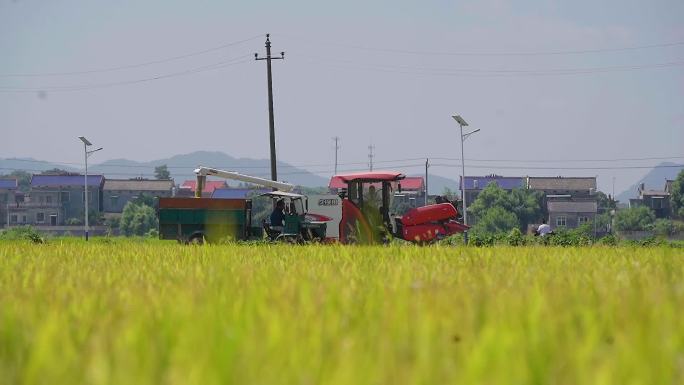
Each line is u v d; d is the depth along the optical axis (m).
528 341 14.78
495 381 12.14
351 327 17.45
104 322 18.12
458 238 136.50
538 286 24.28
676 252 51.12
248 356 13.59
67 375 12.95
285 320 17.34
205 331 16.05
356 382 12.12
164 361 13.84
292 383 12.32
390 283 26.92
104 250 57.50
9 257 47.69
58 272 34.81
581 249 57.59
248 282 27.00
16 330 16.86
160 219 138.25
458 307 19.34
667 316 17.27
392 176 123.31
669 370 12.60
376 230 121.75
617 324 16.81
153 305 20.91
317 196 130.88
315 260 43.03
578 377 12.33
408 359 13.61
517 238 119.94
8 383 13.16
